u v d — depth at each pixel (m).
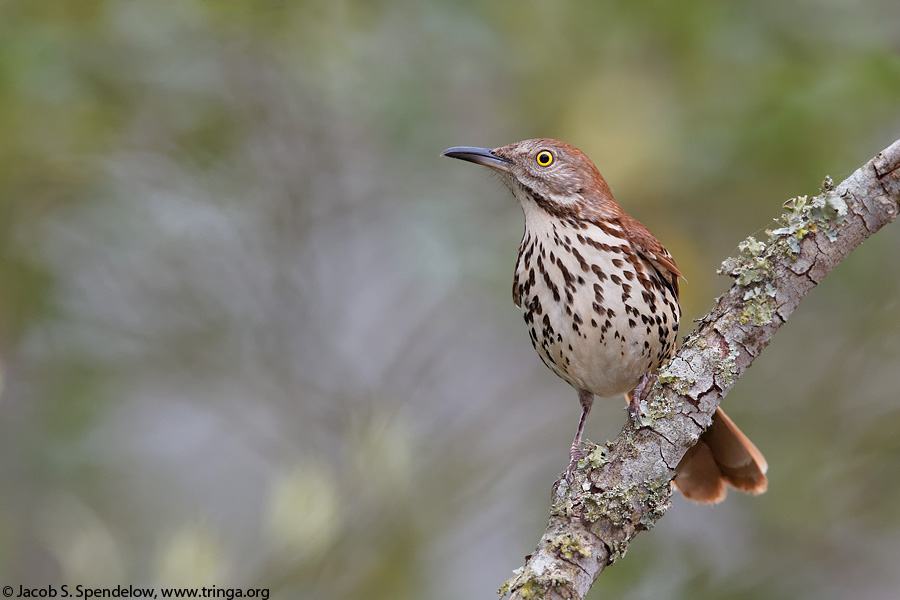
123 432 12.76
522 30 11.79
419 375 12.66
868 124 11.12
